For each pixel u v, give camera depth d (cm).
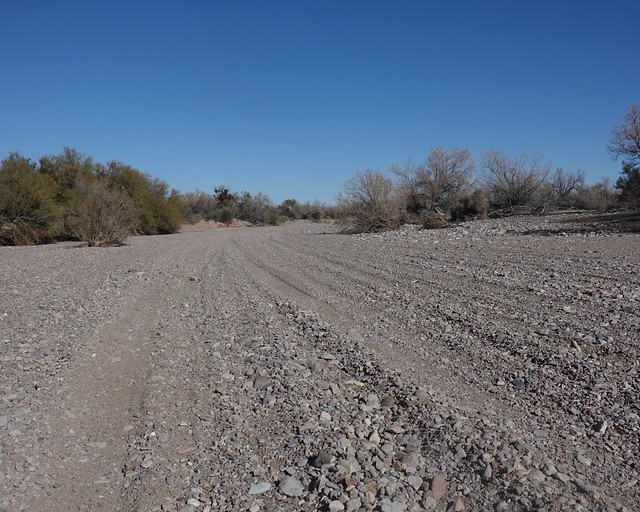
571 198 4678
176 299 1120
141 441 461
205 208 7750
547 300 885
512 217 3781
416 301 973
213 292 1202
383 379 592
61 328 808
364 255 1806
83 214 2825
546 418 495
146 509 364
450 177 3991
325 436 461
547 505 352
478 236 2262
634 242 1622
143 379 611
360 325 846
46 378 589
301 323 863
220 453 442
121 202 2870
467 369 628
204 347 743
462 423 472
